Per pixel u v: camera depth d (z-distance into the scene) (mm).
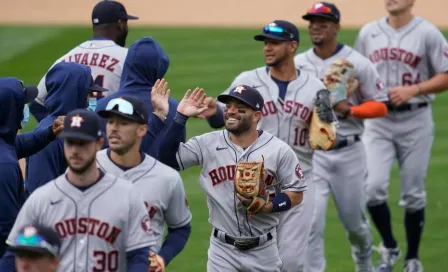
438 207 45938
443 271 37969
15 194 25281
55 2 100438
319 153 37531
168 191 24391
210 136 29375
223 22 93125
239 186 27562
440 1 98188
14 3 99688
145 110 23984
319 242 36125
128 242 22406
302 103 33875
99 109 27938
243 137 29203
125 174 24219
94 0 101562
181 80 69500
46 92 31969
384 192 39281
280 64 34000
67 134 21625
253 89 28875
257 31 88812
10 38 82688
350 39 82750
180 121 27375
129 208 22375
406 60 40531
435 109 63469
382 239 39344
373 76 37719
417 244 38781
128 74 28406
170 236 25000
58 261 20891
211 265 29859
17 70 72188
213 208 29469
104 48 33969
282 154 29203
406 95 38844
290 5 99062
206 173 29250
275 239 29922
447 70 39719
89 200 22250
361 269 37781
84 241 22281
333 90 35938
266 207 28219
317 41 37656
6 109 25812
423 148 39969
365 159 38062
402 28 40750
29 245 20281
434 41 40062
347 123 37312
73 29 86750
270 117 34031
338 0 99250
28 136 27719
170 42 83500
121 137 23750
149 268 23047
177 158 28781
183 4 100438
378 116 37062
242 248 29359
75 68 29375
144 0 101875
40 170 28594
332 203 47344
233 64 75062
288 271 32312
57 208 22234
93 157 21984
